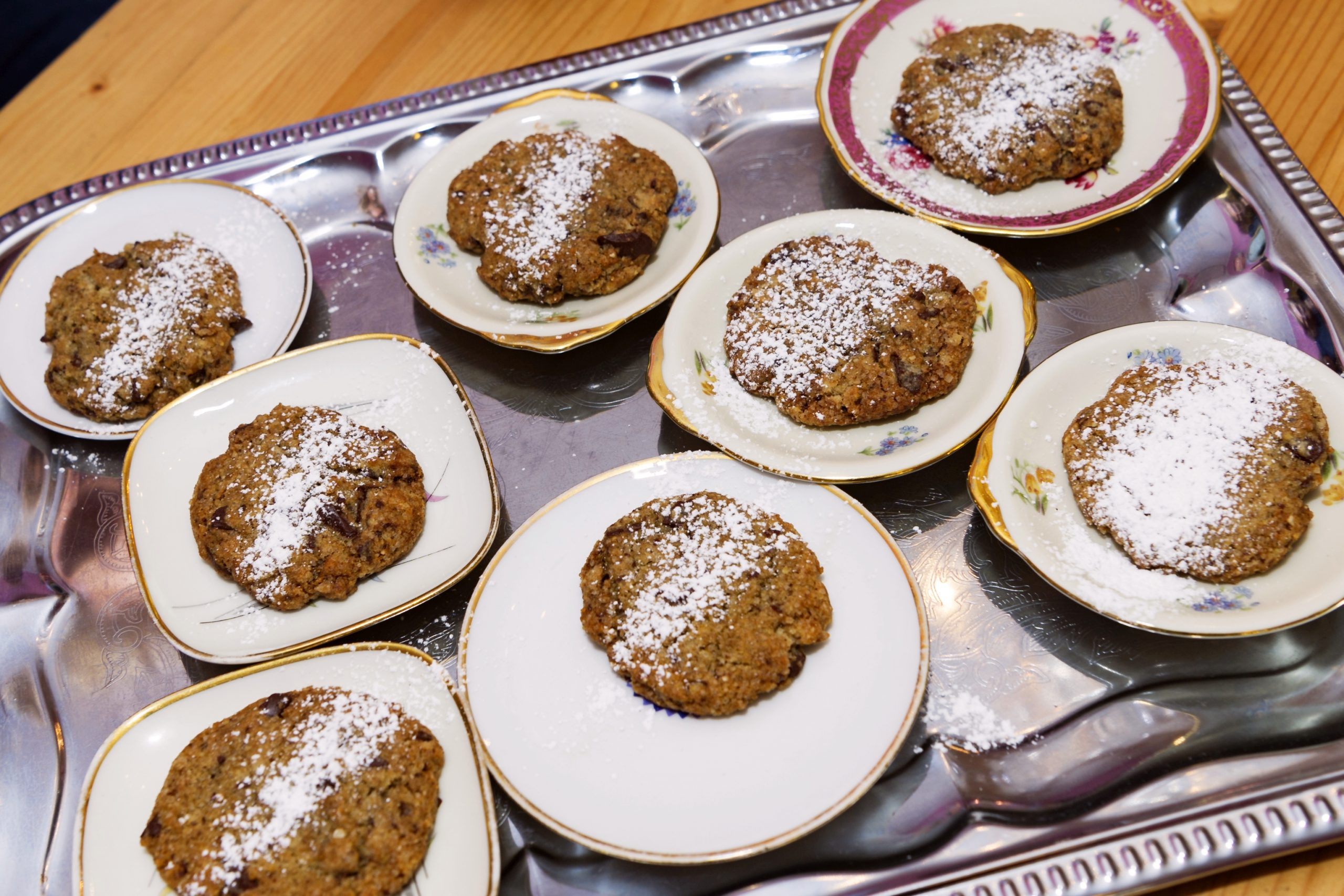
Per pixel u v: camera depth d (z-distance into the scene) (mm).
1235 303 457
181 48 601
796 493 410
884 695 373
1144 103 490
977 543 418
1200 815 354
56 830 392
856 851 367
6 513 457
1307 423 393
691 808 362
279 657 394
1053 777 374
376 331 492
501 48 579
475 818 364
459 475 433
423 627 419
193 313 467
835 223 463
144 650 424
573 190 474
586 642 396
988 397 414
